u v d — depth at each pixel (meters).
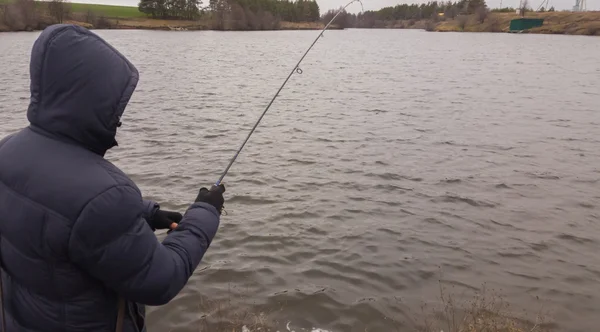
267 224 7.00
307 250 6.25
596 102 19.11
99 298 1.77
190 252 1.93
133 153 10.81
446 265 5.97
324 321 4.82
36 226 1.63
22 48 43.56
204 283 5.40
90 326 1.78
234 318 4.78
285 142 12.00
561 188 8.91
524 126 14.31
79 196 1.61
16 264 1.70
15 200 1.65
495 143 12.18
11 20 77.88
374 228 6.97
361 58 45.19
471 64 38.59
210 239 2.06
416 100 19.38
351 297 5.21
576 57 45.94
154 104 17.59
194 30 113.94
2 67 28.72
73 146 1.70
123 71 1.76
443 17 160.62
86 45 1.67
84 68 1.65
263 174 9.38
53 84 1.65
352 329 4.71
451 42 80.19
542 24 122.50
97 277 1.70
